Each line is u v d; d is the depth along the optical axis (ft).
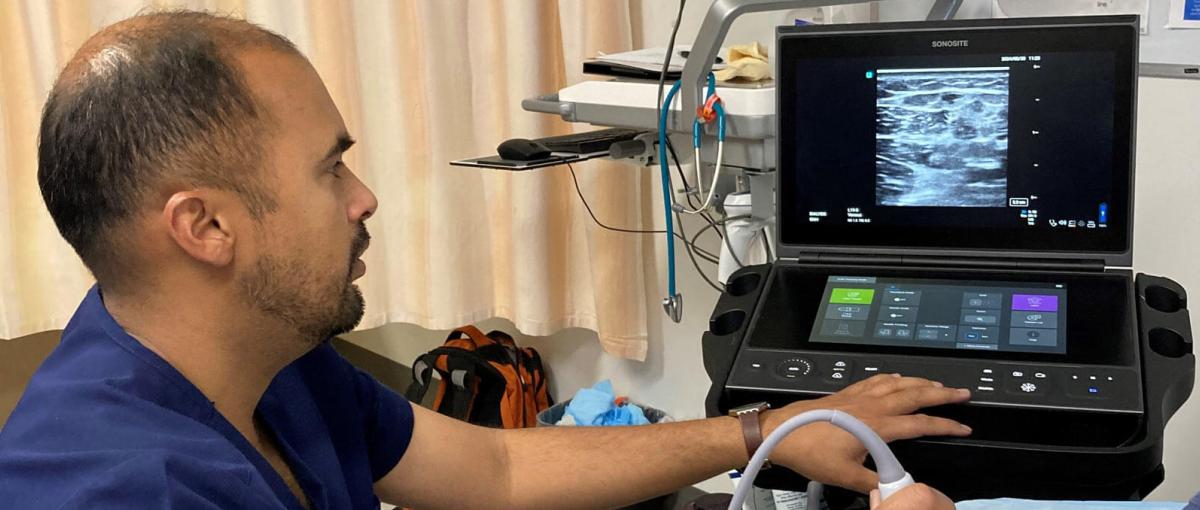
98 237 2.94
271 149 2.94
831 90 3.60
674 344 7.64
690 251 6.90
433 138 7.58
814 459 3.38
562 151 5.12
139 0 7.92
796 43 3.61
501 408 8.09
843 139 3.63
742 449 3.54
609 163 7.06
